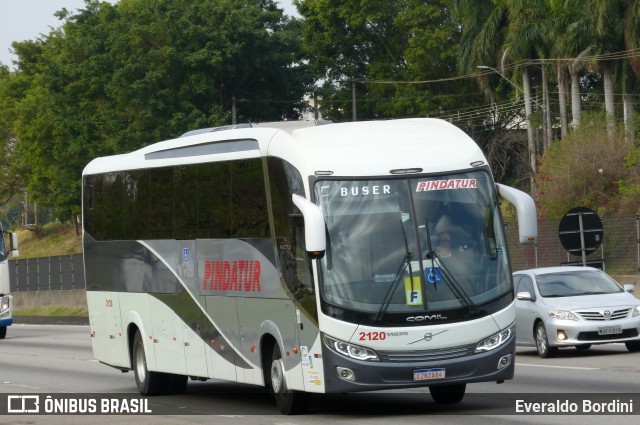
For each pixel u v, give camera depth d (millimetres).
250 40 94312
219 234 23734
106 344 29656
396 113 107250
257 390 28094
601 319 31219
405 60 110312
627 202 59906
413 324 19375
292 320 20641
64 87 98062
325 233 19578
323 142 20688
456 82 105438
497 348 19734
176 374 26422
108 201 29391
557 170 65312
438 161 20312
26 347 47469
